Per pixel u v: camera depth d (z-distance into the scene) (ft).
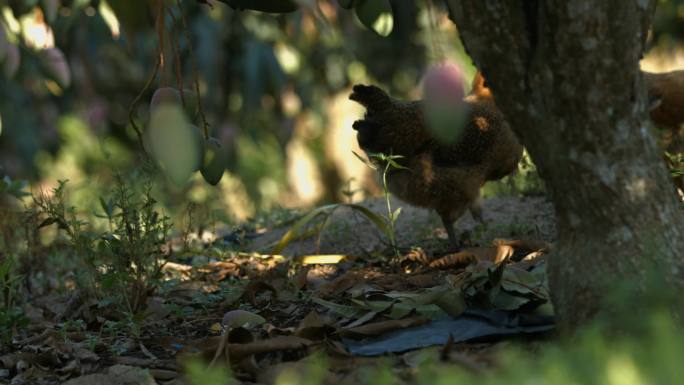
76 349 22.26
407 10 66.03
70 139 69.82
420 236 33.30
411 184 30.68
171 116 11.96
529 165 36.78
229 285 28.22
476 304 21.29
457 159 30.50
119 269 25.79
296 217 38.70
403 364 18.88
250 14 64.49
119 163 63.87
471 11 16.84
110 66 65.72
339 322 22.52
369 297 22.98
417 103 30.50
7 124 64.03
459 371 16.48
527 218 33.78
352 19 69.72
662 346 14.33
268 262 31.32
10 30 30.76
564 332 17.43
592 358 14.53
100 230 33.99
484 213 35.29
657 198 16.83
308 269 28.25
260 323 22.99
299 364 18.78
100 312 25.98
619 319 16.55
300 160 76.38
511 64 16.84
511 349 18.54
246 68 63.46
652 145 16.98
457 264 27.78
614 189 16.66
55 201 35.17
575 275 17.21
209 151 18.48
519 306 20.51
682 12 66.33
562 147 16.81
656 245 16.66
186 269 31.50
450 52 52.26
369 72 70.64
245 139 72.84
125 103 70.13
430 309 21.54
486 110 30.73
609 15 15.96
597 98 16.34
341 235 35.19
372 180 72.59
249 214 55.88
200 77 63.05
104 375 19.81
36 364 21.94
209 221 38.37
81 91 67.15
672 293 16.46
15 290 28.89
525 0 16.63
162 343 22.58
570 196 17.11
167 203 41.27
